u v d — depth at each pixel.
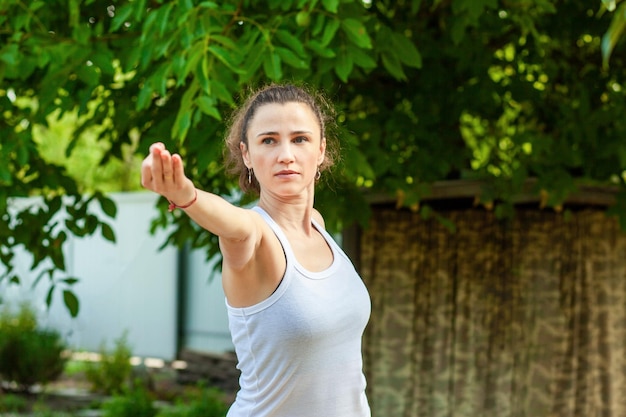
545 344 10.18
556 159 8.77
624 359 10.45
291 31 6.53
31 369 18.23
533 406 10.10
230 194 9.09
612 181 9.40
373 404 10.18
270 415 3.30
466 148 9.32
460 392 10.09
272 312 3.19
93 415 16.03
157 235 21.47
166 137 7.07
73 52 6.88
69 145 8.00
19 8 7.12
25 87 8.30
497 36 9.28
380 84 9.22
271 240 3.16
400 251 10.27
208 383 19.03
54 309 23.14
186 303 21.23
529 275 10.21
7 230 8.80
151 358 21.58
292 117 3.26
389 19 8.59
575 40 9.86
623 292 10.48
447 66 9.21
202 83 5.73
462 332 10.13
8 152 7.57
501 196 9.09
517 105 9.88
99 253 22.61
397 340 10.18
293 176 3.25
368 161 8.28
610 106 8.99
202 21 6.08
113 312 22.38
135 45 7.01
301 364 3.23
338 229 9.28
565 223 10.27
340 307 3.28
